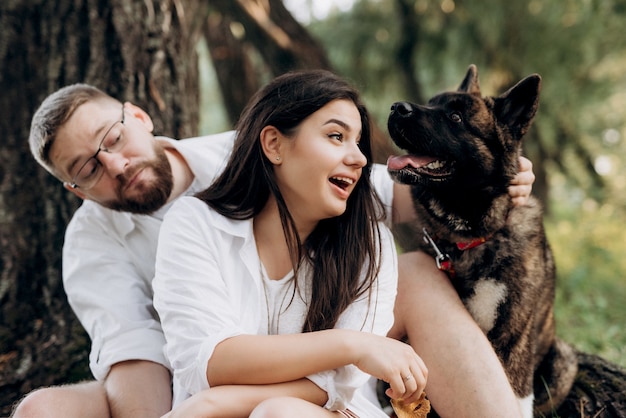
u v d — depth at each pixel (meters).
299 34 6.08
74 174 2.72
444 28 8.66
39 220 3.74
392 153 5.11
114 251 2.89
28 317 3.60
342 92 2.31
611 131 11.40
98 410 2.52
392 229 3.33
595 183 10.54
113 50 3.83
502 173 3.13
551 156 9.73
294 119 2.29
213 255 2.32
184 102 4.10
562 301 6.03
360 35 8.81
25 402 2.40
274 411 1.92
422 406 2.28
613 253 8.43
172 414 2.06
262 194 2.41
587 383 3.31
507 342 3.06
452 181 3.11
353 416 2.26
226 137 3.13
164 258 2.33
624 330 4.76
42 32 3.81
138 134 2.77
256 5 5.88
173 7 4.03
